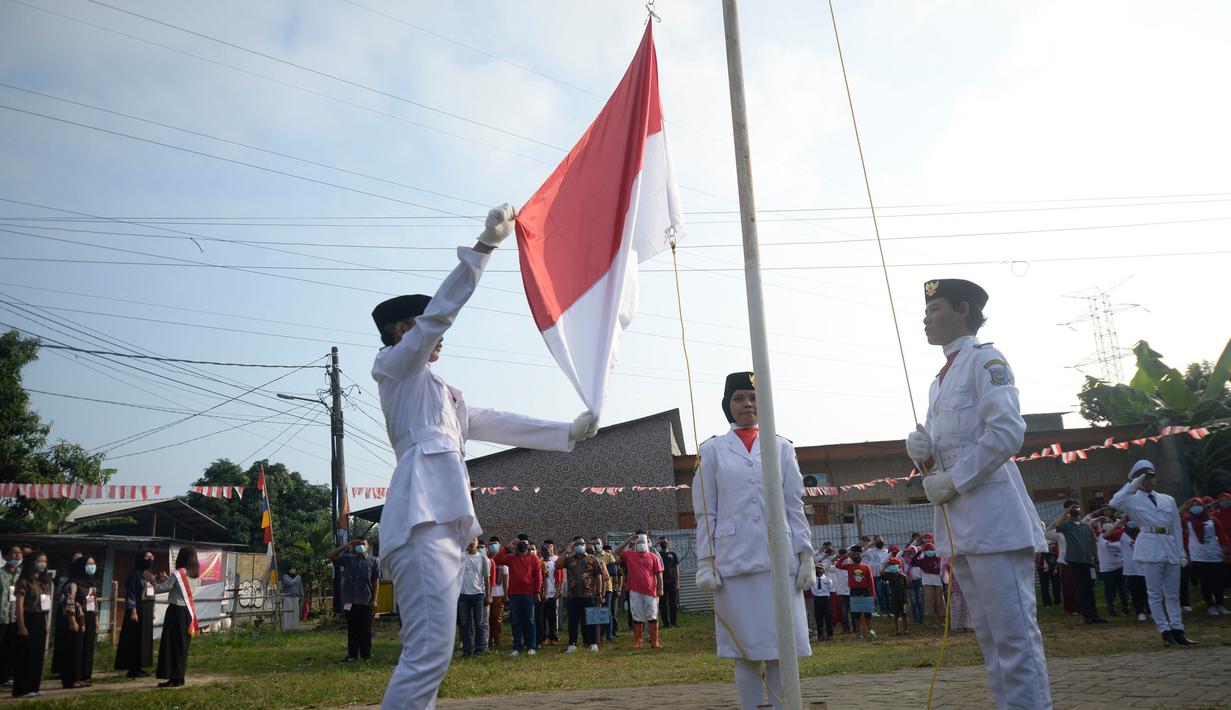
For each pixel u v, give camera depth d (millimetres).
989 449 4098
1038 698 4012
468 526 3875
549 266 4664
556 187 4898
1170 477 22016
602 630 16312
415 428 3922
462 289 3803
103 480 24672
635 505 25109
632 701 7469
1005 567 4133
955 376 4496
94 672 12891
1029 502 4391
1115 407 23438
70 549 20922
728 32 4527
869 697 6930
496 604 15828
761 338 4215
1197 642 10391
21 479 22766
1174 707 5656
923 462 4598
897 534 23188
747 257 4281
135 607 12305
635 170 4773
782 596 4023
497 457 25656
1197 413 21875
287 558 37375
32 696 10133
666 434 25625
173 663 10750
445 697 8594
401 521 3707
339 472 24812
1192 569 16938
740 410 5219
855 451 25047
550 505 25250
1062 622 15258
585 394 4324
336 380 25078
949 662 9523
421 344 3793
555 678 9875
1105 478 23906
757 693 4871
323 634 19891
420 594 3654
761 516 4871
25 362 23172
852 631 16625
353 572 13609
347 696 9000
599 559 15625
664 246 5020
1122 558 15734
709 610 23000
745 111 4445
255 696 9203
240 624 25250
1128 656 9195
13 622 11023
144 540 21234
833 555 17469
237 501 39281
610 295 4578
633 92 4977
